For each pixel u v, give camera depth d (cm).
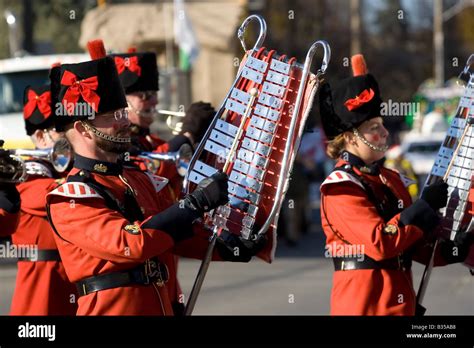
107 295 721
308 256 2258
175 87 2297
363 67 866
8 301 1573
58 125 743
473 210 841
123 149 738
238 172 751
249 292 1675
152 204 766
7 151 762
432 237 860
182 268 2034
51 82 753
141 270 732
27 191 917
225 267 2033
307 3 6122
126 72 1041
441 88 4228
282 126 748
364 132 856
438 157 852
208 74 3431
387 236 807
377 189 854
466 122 833
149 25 3188
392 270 845
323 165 3912
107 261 718
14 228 780
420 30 8200
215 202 709
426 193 813
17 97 2508
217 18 3416
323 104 877
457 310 1377
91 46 743
